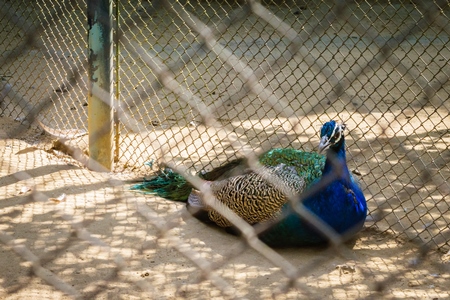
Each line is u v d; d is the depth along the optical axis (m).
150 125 7.96
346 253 5.48
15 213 5.86
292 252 5.53
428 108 8.59
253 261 5.34
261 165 5.76
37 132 7.71
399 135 7.77
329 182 5.34
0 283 4.82
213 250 5.48
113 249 5.38
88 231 5.62
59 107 8.26
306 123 8.12
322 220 5.37
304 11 12.17
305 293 4.86
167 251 5.41
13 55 8.09
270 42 10.87
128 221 5.85
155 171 6.90
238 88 9.09
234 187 5.66
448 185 6.55
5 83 8.04
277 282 5.01
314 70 9.91
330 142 5.20
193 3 11.78
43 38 7.97
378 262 5.33
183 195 6.29
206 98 8.77
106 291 4.79
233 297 4.78
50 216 5.84
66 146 7.36
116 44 6.75
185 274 5.08
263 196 5.47
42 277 4.92
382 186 6.60
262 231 5.56
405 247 5.56
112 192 6.37
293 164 5.60
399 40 4.14
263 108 8.54
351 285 4.98
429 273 5.16
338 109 8.59
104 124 6.75
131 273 5.05
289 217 5.42
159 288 4.86
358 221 5.46
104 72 6.61
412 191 6.45
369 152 7.37
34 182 6.47
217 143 7.55
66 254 5.25
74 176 6.68
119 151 7.21
